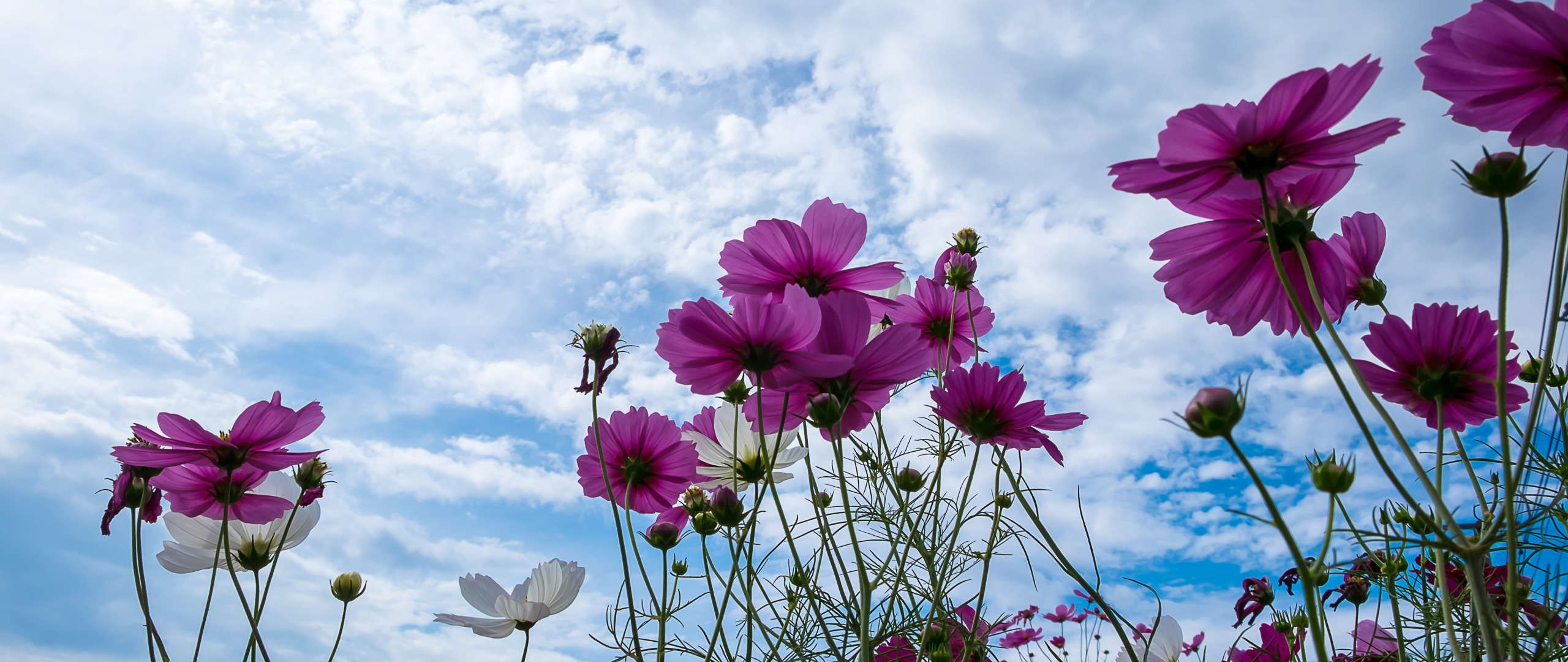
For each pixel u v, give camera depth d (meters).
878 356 0.42
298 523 0.59
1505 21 0.33
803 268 0.49
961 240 0.67
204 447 0.49
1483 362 0.36
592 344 0.49
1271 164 0.34
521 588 0.59
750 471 0.53
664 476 0.54
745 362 0.41
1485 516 0.35
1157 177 0.36
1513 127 0.35
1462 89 0.35
